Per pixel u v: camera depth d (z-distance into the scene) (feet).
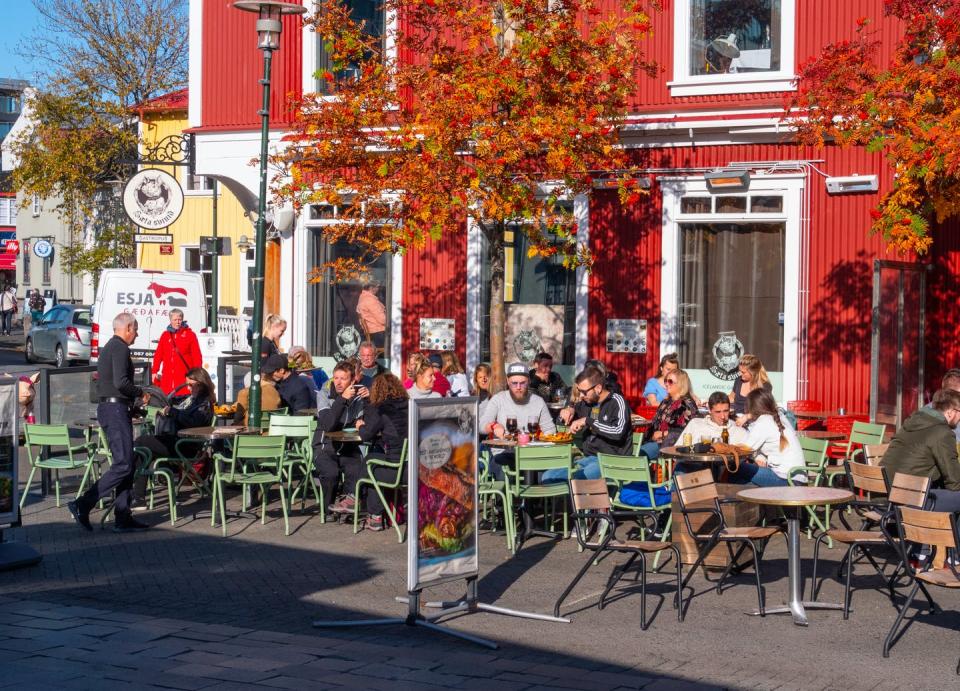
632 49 46.55
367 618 29.25
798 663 25.29
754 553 29.81
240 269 104.22
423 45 49.42
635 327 54.90
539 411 42.45
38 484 50.39
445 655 25.52
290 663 24.58
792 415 49.08
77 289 162.30
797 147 51.98
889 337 48.57
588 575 34.40
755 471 36.76
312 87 62.75
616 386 41.68
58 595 31.48
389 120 49.67
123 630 27.37
